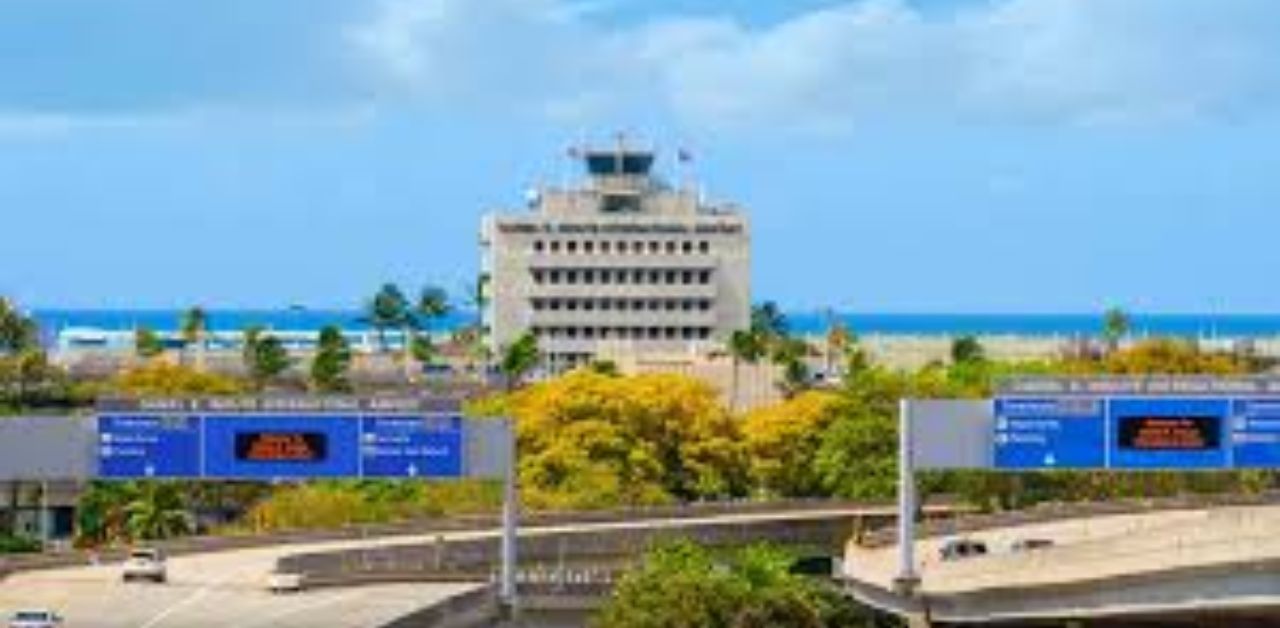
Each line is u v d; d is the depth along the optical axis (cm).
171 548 17962
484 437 14450
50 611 14062
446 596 15162
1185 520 13988
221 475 14225
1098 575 13000
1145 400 14088
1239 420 14012
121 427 14212
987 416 14375
